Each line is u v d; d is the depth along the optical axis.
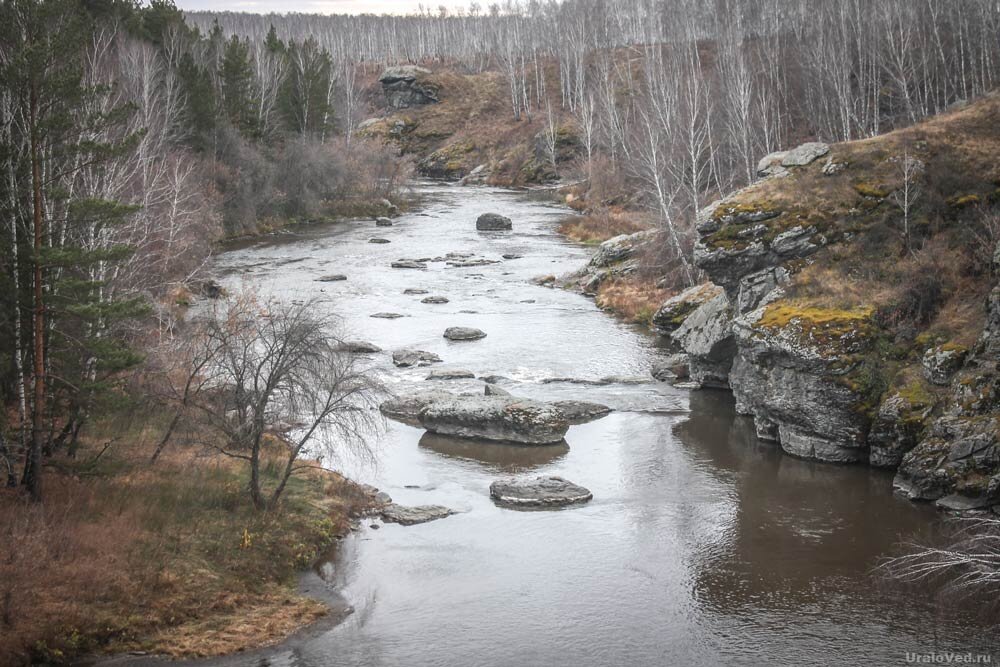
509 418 42.62
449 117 174.00
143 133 32.31
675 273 67.88
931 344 38.91
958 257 42.25
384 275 77.62
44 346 30.39
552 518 34.81
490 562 31.39
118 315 29.94
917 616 27.48
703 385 50.22
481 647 26.17
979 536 29.19
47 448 32.66
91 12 78.69
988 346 36.22
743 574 30.34
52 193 28.86
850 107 96.56
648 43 170.25
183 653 25.16
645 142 78.31
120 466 32.47
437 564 31.22
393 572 30.67
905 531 32.91
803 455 40.44
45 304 29.19
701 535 33.22
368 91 199.00
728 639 26.52
